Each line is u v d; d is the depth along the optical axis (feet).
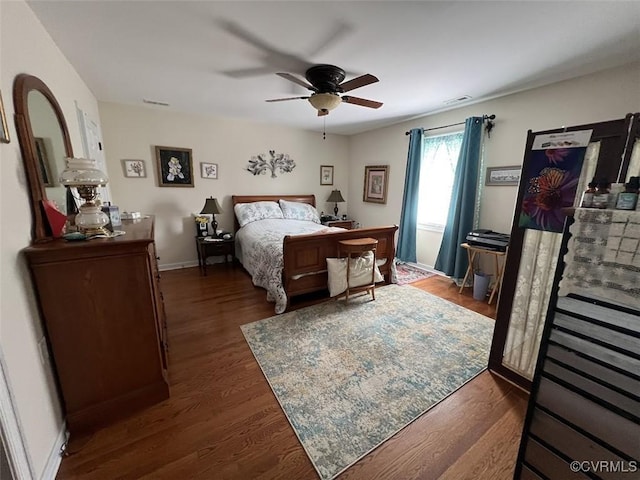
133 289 4.80
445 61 7.19
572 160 4.68
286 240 8.70
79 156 7.66
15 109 4.05
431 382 5.92
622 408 3.18
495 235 9.89
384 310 9.25
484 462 4.23
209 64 7.43
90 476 3.96
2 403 3.10
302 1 4.83
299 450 4.38
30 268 4.00
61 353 4.38
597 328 3.33
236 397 5.46
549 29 5.68
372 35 5.94
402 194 14.73
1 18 3.84
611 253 3.20
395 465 4.17
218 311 9.14
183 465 4.12
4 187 3.56
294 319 8.59
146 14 5.19
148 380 5.18
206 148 13.56
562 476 3.63
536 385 3.87
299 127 15.81
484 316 8.87
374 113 12.58
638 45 6.32
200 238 13.15
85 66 7.46
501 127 10.18
